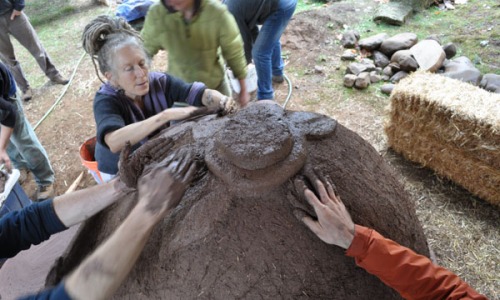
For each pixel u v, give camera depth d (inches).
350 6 241.6
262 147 47.2
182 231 48.1
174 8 93.8
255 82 184.1
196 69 109.0
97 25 71.5
